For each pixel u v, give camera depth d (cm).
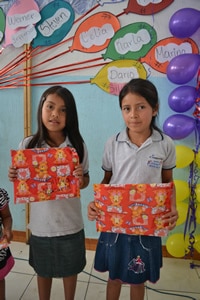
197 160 166
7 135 201
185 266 180
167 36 172
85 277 165
